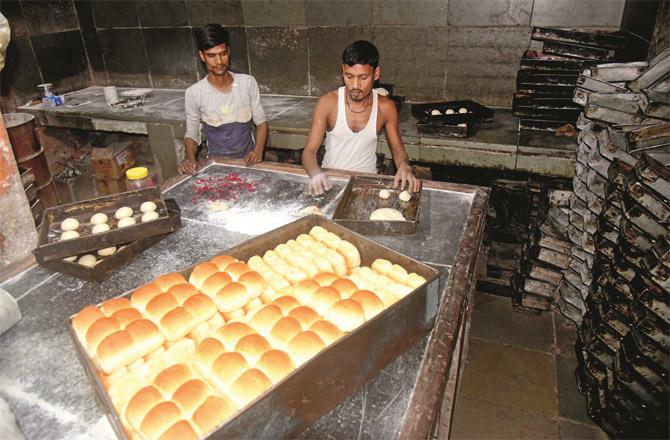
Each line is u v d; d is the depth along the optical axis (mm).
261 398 947
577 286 3037
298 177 2521
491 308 3420
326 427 1126
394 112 2844
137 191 2076
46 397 1210
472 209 2098
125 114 4641
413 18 4297
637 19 3324
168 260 1784
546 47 3602
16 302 1526
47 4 5160
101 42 5605
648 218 2033
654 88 2119
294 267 1516
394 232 1916
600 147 2451
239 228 2008
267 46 4922
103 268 1658
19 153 3971
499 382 2787
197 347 1189
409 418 1119
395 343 1263
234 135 3420
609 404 2340
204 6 4945
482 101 4434
